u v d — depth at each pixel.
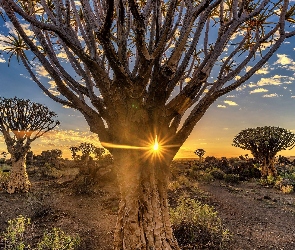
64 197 10.82
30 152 28.75
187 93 3.23
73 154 27.67
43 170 21.00
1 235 6.17
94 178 14.08
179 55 2.94
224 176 17.81
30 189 12.38
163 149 3.46
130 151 3.40
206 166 25.41
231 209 9.27
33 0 4.40
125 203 3.44
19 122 12.31
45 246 5.42
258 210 9.31
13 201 10.15
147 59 2.81
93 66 3.08
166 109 3.38
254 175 19.33
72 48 2.94
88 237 6.44
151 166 3.44
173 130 3.54
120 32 3.47
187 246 5.38
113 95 3.24
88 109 3.71
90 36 3.60
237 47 3.96
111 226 7.34
